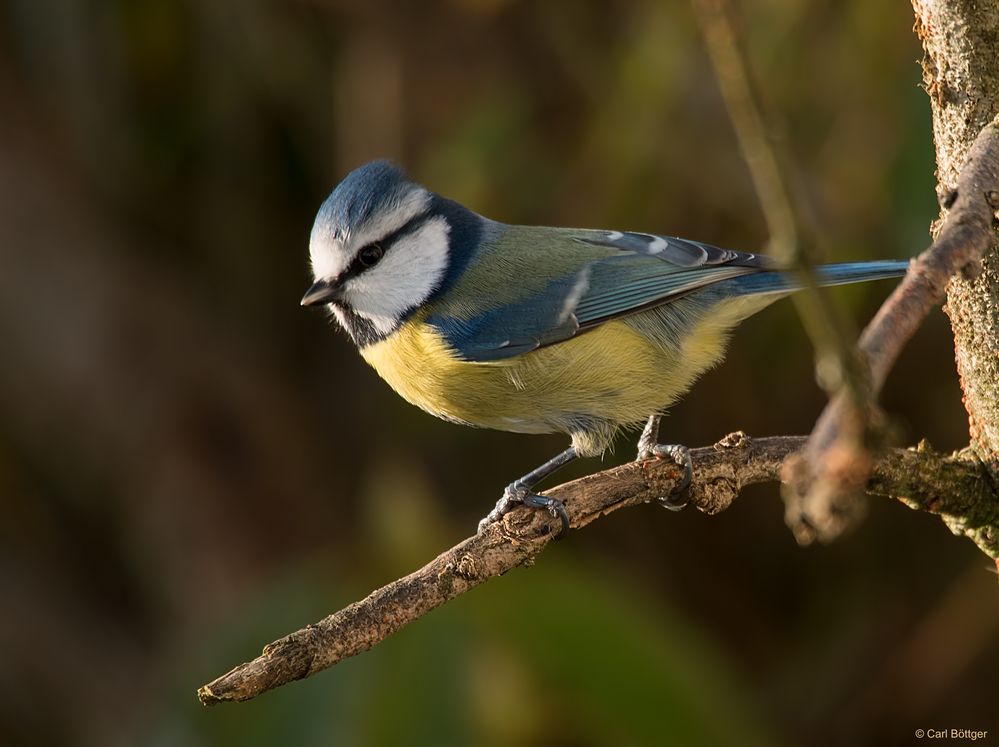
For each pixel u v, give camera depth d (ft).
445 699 23.68
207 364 34.81
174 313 34.94
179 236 36.70
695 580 35.63
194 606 33.12
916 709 33.65
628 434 25.68
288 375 36.52
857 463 10.28
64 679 34.53
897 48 30.60
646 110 32.42
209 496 33.71
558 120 34.94
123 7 34.76
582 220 33.88
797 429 34.91
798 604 35.88
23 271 33.96
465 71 34.47
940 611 33.32
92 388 34.14
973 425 15.64
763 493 35.60
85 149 35.68
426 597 16.11
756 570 35.78
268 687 14.84
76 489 35.53
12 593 34.99
